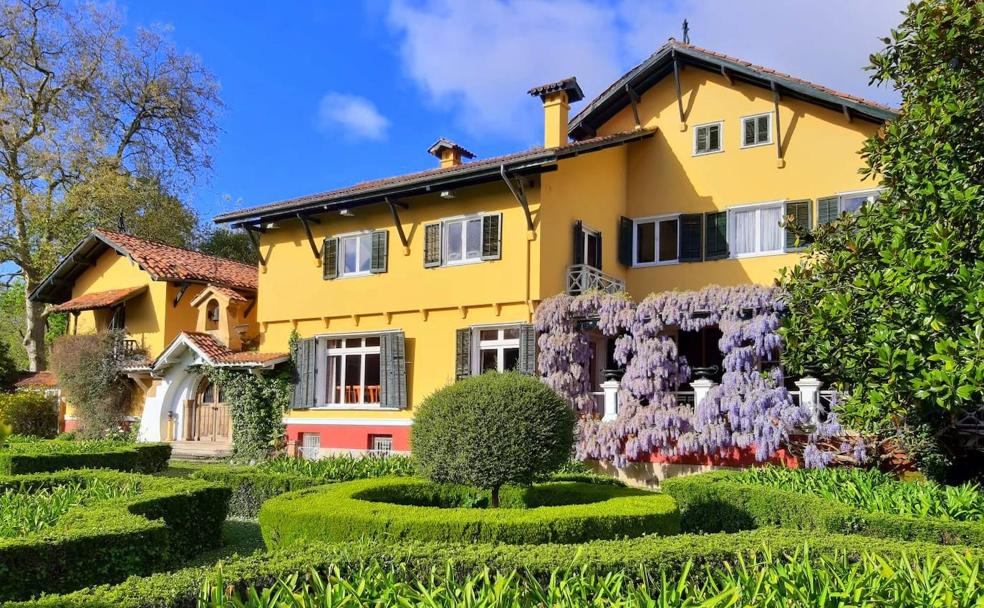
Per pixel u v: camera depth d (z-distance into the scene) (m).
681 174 19.23
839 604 3.86
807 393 13.65
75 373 23.42
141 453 15.82
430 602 3.89
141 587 4.54
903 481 10.34
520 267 16.92
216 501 9.77
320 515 7.75
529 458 8.86
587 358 16.36
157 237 35.81
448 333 18.17
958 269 6.91
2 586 5.76
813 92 16.80
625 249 19.50
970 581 4.14
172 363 22.23
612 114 20.47
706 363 18.42
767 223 17.91
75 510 7.60
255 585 4.74
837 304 8.28
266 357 20.53
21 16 30.97
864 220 9.14
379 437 19.08
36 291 26.73
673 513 8.26
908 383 7.30
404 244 18.97
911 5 8.54
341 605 3.93
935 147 7.89
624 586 5.00
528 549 5.52
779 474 10.52
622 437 15.02
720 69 18.50
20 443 17.00
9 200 31.14
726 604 3.79
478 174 16.64
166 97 34.88
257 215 20.88
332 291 20.30
